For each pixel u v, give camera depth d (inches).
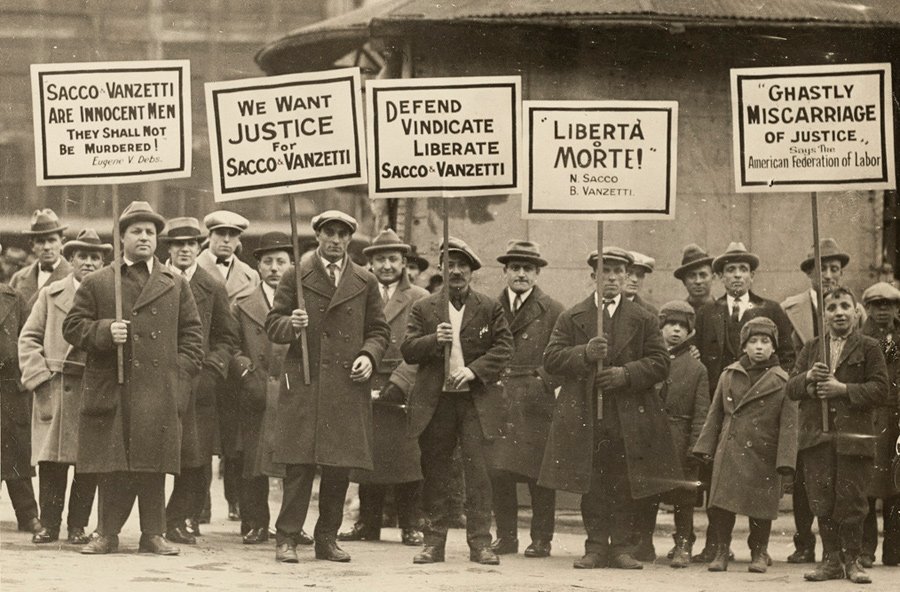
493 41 601.6
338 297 442.6
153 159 456.1
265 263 511.5
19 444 506.6
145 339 442.3
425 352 441.7
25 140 1159.6
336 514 447.2
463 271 449.4
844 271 612.1
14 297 508.1
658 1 598.9
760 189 452.8
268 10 1140.5
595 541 451.5
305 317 436.5
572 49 602.2
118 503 447.2
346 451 437.7
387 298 516.4
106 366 440.5
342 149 454.3
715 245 609.3
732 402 454.0
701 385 477.4
